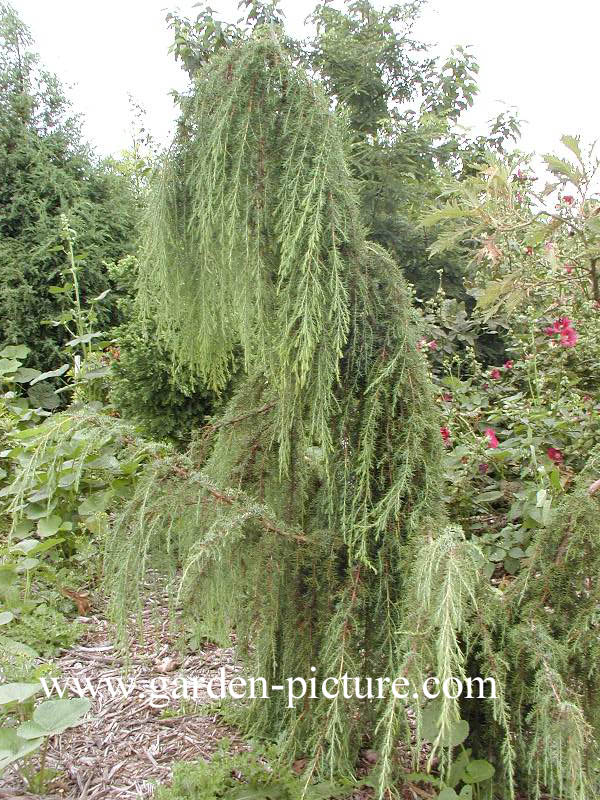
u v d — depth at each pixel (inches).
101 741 69.6
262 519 58.7
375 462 59.1
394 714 52.5
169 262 61.8
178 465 59.5
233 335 66.8
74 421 62.3
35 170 245.8
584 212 74.4
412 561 56.1
